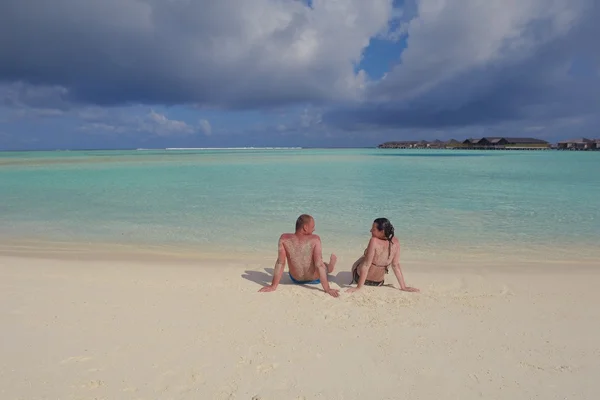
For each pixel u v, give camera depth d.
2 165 38.91
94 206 14.52
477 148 139.25
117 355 3.78
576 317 4.83
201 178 25.94
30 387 3.22
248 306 5.16
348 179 25.69
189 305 5.16
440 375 3.54
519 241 9.58
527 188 20.55
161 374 3.48
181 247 9.04
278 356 3.84
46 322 4.49
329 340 4.19
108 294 5.52
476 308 5.14
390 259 5.93
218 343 4.08
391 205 14.84
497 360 3.80
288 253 5.98
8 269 6.77
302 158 62.31
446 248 8.98
